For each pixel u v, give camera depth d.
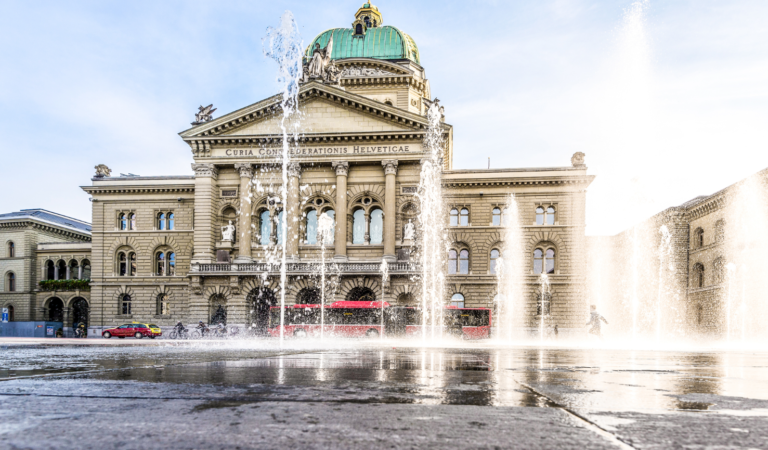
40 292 76.44
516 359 13.33
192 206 68.12
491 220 63.38
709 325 64.81
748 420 4.24
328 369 9.14
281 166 62.72
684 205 71.56
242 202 62.06
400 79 74.38
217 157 62.72
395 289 58.69
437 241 60.81
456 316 53.44
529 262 62.31
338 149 61.91
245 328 59.81
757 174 55.88
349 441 3.49
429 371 8.88
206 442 3.43
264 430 3.80
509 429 3.88
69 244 77.69
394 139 61.19
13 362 11.87
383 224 61.12
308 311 54.03
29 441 3.40
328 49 64.44
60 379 7.19
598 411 4.65
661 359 13.80
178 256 67.56
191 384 6.53
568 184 62.66
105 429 3.79
